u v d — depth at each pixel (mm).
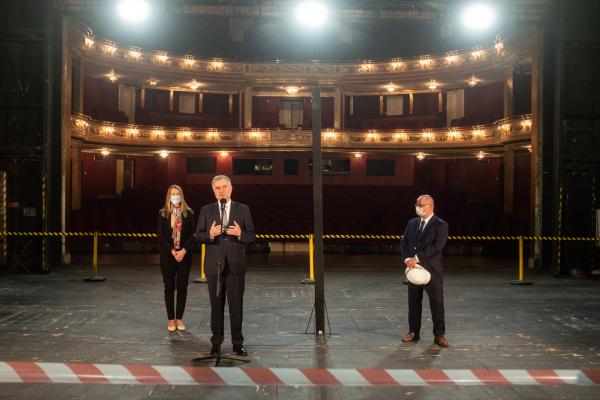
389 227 22156
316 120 7062
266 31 31609
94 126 26797
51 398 5004
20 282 12219
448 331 7703
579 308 9469
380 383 4801
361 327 7941
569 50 14102
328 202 24906
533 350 6695
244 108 31578
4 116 13727
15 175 13742
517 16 14250
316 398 5066
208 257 6191
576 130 14102
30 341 7008
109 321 8234
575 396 5105
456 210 24156
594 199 13969
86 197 28484
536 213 15359
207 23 31031
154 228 22156
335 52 31734
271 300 10234
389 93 32938
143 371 4773
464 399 5047
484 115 28812
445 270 15250
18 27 13719
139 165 31281
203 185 27656
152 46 29312
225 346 6832
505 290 11523
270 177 31656
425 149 29406
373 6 14250
